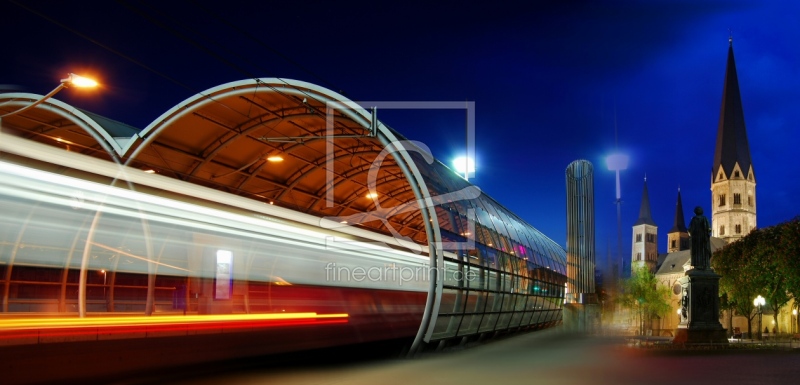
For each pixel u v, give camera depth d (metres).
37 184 19.27
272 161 35.59
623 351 30.88
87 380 17.03
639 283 128.62
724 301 94.81
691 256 37.41
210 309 27.91
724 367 24.20
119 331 21.84
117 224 21.84
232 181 36.59
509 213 42.19
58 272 27.56
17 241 21.47
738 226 194.88
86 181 20.67
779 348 34.22
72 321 20.39
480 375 19.92
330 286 32.44
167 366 19.83
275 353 24.81
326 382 17.39
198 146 32.09
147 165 30.41
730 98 199.38
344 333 33.31
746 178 196.62
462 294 26.56
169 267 29.05
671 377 20.72
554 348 31.72
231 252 28.03
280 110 30.05
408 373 19.81
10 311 25.22
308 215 30.97
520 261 37.41
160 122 28.72
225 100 28.27
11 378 16.98
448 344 28.19
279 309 29.47
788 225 71.62
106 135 30.05
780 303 81.50
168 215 23.25
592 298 43.03
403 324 40.41
